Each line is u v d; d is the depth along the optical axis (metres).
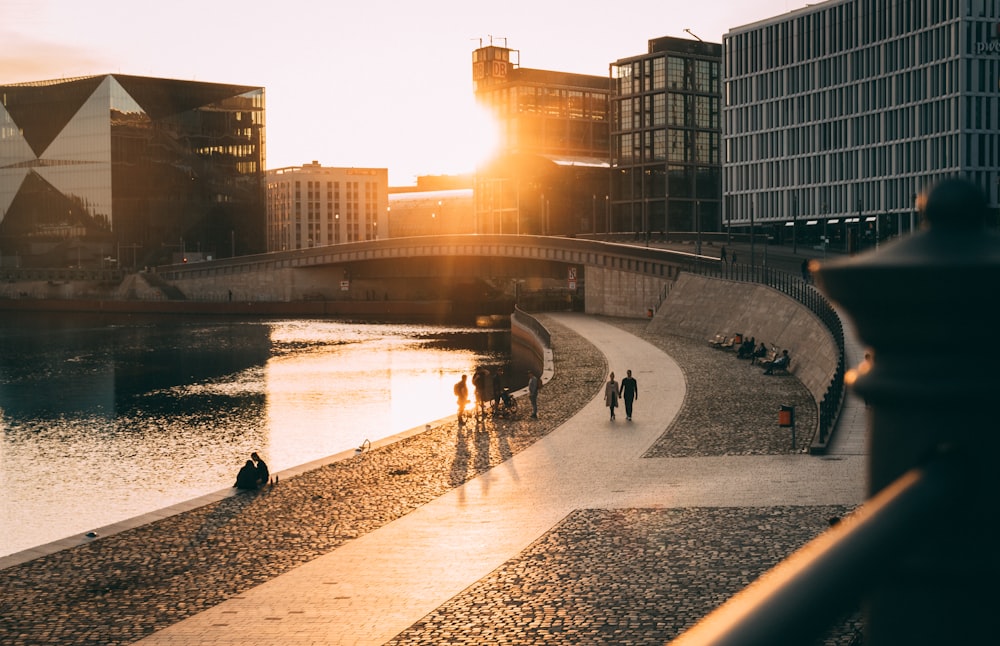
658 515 27.89
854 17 150.88
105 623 20.55
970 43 133.25
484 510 29.77
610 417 46.81
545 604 20.78
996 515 1.72
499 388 49.06
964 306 1.73
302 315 184.50
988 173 135.12
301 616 20.56
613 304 128.12
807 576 1.57
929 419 1.79
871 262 1.79
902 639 1.73
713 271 104.19
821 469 33.25
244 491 33.62
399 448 41.22
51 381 91.88
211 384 87.75
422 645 18.66
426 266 181.12
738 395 52.28
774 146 166.12
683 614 19.78
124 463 54.16
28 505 44.34
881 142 147.12
